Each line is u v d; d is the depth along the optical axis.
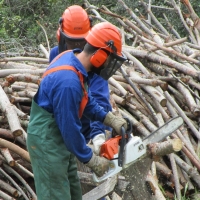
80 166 8.45
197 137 10.72
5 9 19.84
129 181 7.67
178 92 11.90
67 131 6.39
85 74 6.47
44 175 6.87
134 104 11.06
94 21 18.48
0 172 9.35
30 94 10.59
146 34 14.60
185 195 9.98
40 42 18.75
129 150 6.95
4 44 15.96
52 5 19.92
